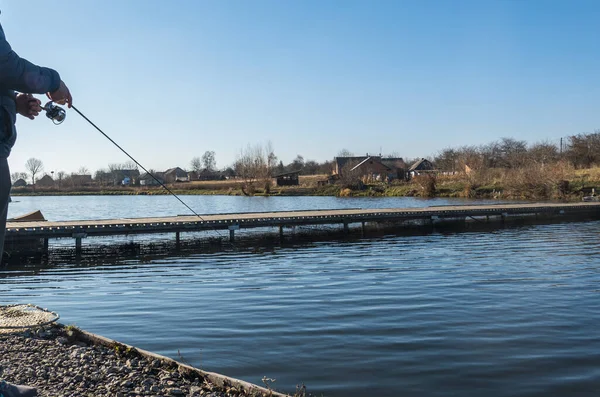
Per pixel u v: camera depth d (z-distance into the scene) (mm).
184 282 14742
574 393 6523
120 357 6449
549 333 9109
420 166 103562
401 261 17828
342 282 14148
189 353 8195
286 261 18391
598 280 14023
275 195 80250
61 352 6434
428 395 6484
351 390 6633
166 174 145500
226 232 28891
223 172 141750
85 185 131125
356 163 97000
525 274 15055
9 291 13859
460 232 27547
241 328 9664
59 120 3006
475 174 65000
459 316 10312
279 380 6980
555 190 52719
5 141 2461
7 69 2301
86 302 12320
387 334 9125
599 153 68938
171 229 23281
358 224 32469
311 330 9453
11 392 2973
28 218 25797
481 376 7098
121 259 19578
